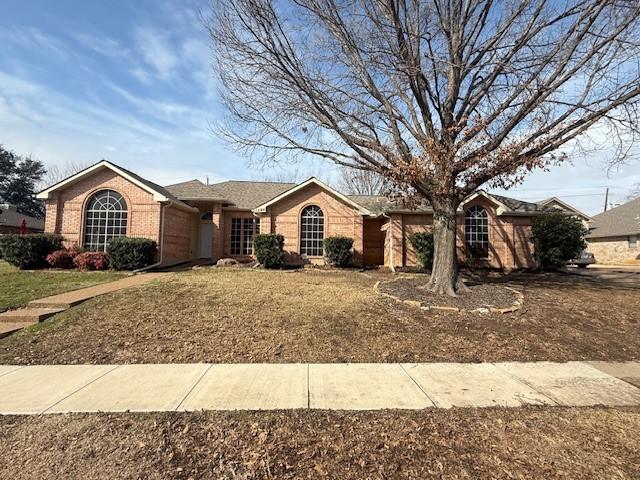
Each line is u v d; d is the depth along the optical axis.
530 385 4.79
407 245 17.44
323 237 17.55
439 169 8.98
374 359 5.70
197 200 18.84
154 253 15.37
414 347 6.19
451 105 9.69
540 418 3.79
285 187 23.61
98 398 4.21
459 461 2.99
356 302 8.60
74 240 15.45
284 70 8.77
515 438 3.36
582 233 15.88
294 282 11.52
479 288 10.10
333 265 16.66
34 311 7.60
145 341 6.25
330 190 17.44
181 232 18.23
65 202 15.59
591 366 5.61
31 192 40.41
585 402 4.27
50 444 3.21
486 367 5.46
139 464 2.93
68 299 8.39
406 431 3.47
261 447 3.18
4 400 4.14
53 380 4.78
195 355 5.75
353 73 9.62
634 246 26.86
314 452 3.11
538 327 7.29
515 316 7.86
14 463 2.94
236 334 6.56
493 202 17.50
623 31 7.66
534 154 8.66
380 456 3.05
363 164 10.08
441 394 4.42
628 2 7.27
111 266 14.41
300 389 4.52
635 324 7.86
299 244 17.47
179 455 3.06
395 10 8.48
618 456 3.07
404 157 9.46
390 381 4.84
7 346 6.02
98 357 5.65
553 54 7.99
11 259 14.14
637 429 3.56
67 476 2.78
